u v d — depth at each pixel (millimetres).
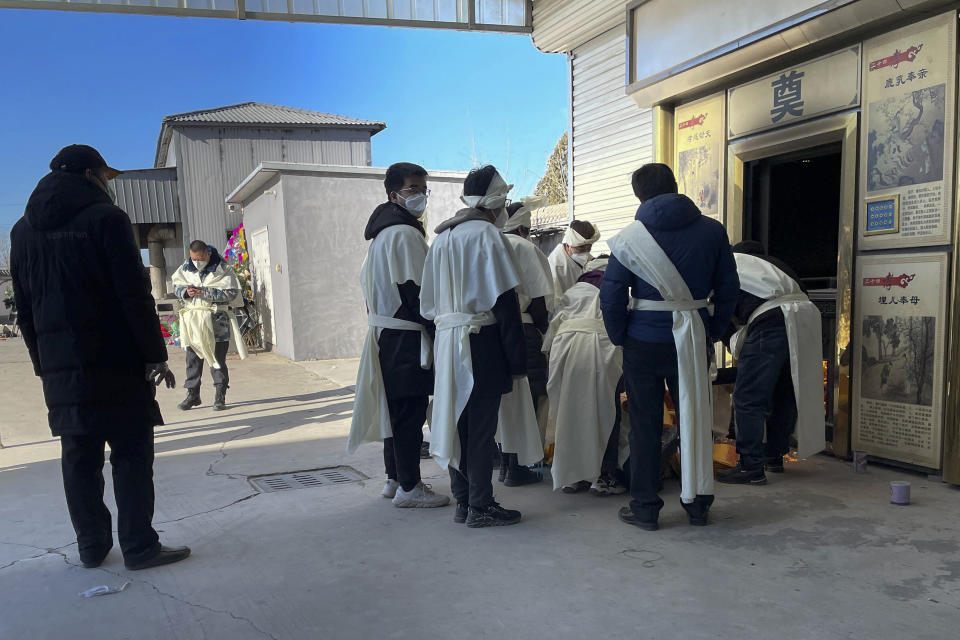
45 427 5949
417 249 3336
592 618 2215
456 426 3088
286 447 4902
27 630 2250
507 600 2361
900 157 3613
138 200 17938
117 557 2867
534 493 3668
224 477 4125
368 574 2623
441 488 3793
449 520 3250
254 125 18547
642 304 2992
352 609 2332
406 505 3445
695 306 2949
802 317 3566
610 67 6371
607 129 6480
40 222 2502
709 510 3223
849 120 3848
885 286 3729
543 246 11922
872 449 3846
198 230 18219
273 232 10938
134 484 2703
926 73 3473
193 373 6586
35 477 4246
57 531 3227
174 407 6766
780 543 2807
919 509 3158
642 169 3127
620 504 3434
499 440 3301
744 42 4133
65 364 2541
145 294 2621
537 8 6844
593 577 2531
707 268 2938
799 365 3547
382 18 6270
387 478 3828
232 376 8930
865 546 2746
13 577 2689
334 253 10539
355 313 10758
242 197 12852
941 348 3480
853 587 2381
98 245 2521
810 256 5094
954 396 3377
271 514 3395
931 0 3340
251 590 2510
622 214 6352
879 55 3686
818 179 5016
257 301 12586
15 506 3633
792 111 4172
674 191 3117
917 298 3574
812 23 3750
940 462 3529
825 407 4312
